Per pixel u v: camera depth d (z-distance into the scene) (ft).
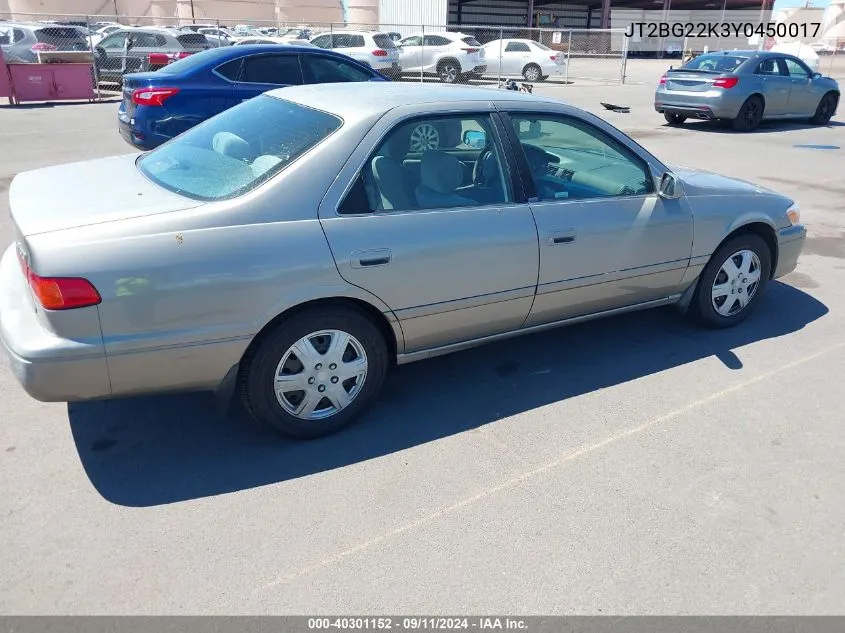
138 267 9.02
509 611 7.90
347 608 7.89
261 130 11.51
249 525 9.15
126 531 8.98
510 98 12.33
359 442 11.10
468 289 11.50
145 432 11.23
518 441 11.21
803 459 10.89
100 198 10.09
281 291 9.85
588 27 185.68
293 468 10.39
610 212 12.82
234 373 10.11
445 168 11.46
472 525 9.25
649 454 10.91
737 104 45.57
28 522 9.08
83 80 53.52
